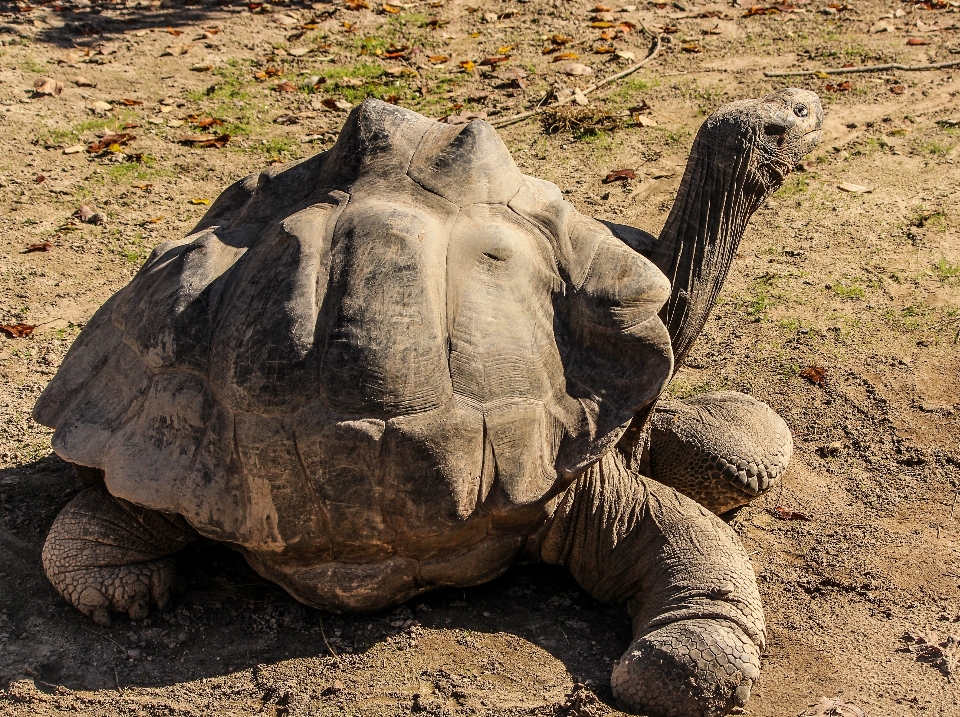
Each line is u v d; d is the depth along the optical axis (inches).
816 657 154.9
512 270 152.4
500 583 169.3
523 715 142.6
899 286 254.7
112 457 148.1
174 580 161.5
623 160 312.5
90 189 297.6
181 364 149.0
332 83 365.1
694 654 140.1
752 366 229.5
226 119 340.8
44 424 157.9
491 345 147.6
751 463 180.5
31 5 428.8
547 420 151.6
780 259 268.8
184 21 424.5
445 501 143.9
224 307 150.4
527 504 147.8
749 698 145.8
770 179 174.1
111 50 391.9
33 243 270.1
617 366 156.6
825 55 389.4
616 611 163.8
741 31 414.3
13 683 145.4
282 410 142.4
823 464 201.9
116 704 143.4
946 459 200.4
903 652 156.1
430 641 155.6
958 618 162.6
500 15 427.8
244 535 145.3
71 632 155.3
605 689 146.5
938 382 221.8
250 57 390.0
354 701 144.7
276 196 167.2
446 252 150.4
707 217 171.6
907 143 324.5
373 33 410.9
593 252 160.1
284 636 156.2
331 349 141.9
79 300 247.0
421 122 168.4
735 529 185.2
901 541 180.7
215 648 153.7
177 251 166.9
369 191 155.9
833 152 320.5
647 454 183.9
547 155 316.2
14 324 235.9
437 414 142.9
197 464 144.4
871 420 211.9
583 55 390.0
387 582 152.7
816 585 170.9
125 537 154.7
